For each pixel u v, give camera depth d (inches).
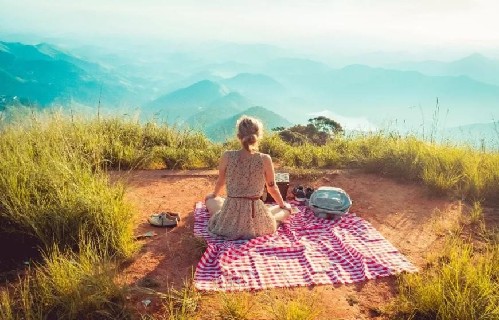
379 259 169.3
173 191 257.0
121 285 143.1
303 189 249.0
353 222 209.8
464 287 137.6
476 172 258.5
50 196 179.8
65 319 123.8
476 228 205.3
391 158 297.7
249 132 183.8
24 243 167.9
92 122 343.6
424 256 176.2
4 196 174.4
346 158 327.9
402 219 217.5
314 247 180.9
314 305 138.3
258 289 146.7
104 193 184.5
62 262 141.3
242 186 187.2
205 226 201.9
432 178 257.0
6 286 141.3
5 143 239.9
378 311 135.9
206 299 139.0
